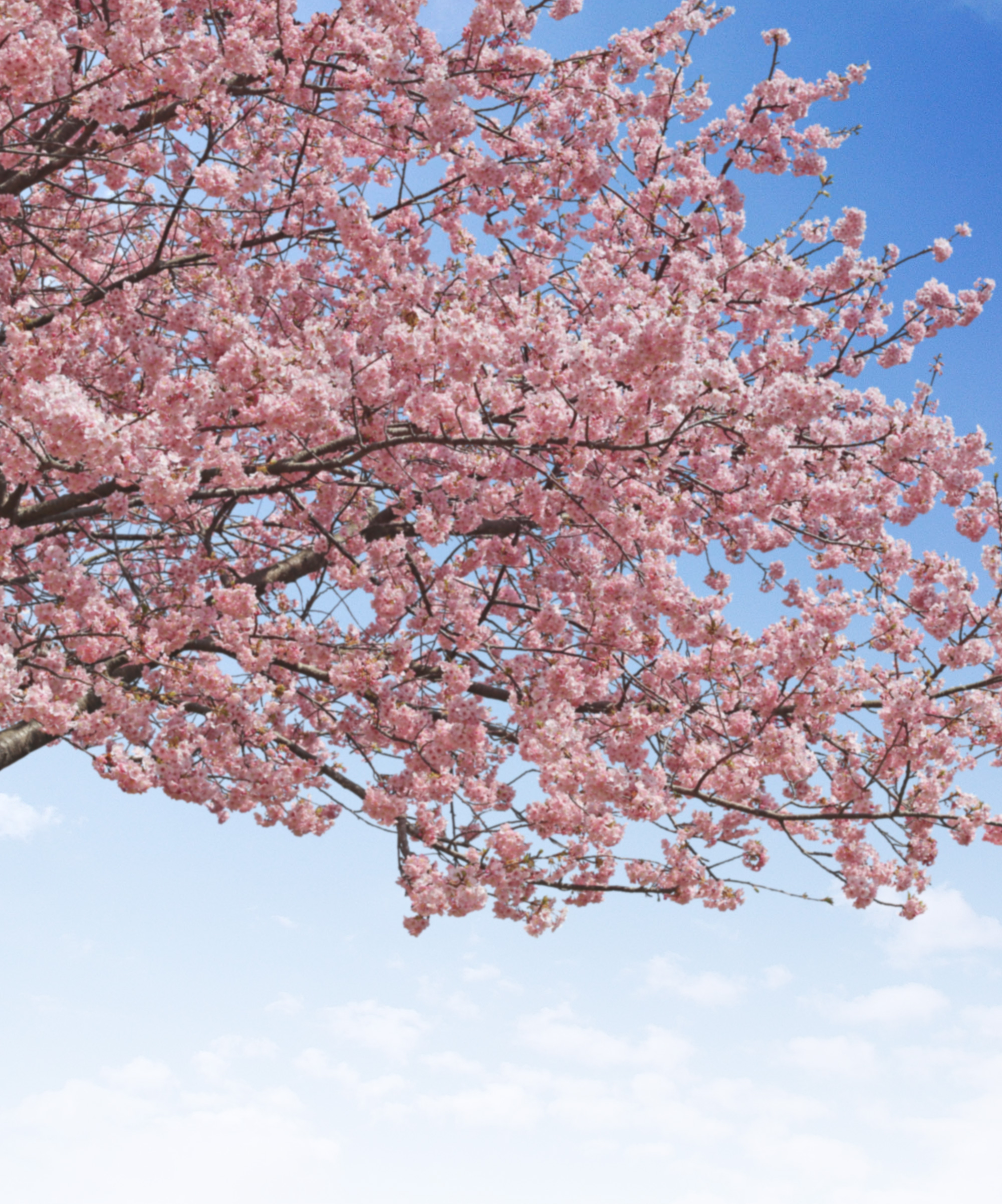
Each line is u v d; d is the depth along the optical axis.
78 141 6.34
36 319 6.70
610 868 7.05
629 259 8.61
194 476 5.29
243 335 5.27
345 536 7.18
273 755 7.68
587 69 8.16
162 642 6.56
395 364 6.08
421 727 7.07
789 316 8.35
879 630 8.14
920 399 9.15
